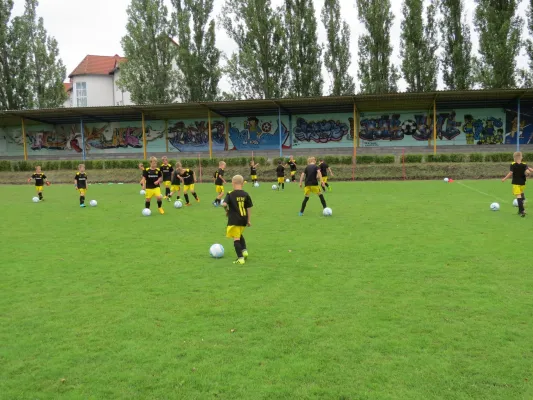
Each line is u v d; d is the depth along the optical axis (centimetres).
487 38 3575
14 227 1242
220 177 1695
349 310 548
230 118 4438
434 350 438
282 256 840
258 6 4109
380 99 3419
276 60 4222
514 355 425
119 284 678
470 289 618
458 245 896
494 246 879
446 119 4000
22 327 514
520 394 362
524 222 1158
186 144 4562
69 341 474
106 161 3700
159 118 4512
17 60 4419
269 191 2292
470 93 3172
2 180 3600
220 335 481
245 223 799
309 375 395
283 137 4347
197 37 4297
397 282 657
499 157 3116
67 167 3766
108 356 438
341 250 878
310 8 4238
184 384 384
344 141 4222
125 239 1045
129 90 4344
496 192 1977
